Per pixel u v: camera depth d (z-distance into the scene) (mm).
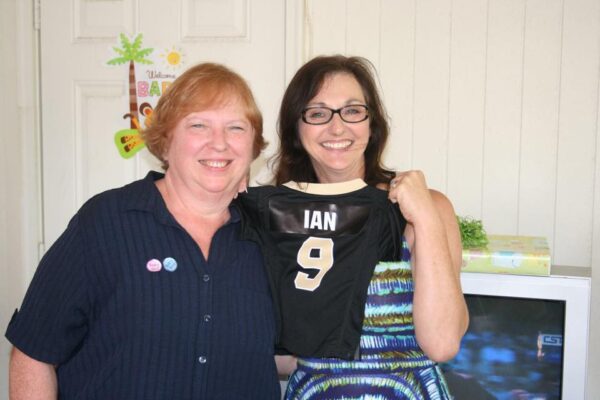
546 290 1651
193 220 1282
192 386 1183
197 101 1183
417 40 2221
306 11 2260
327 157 1402
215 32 2285
